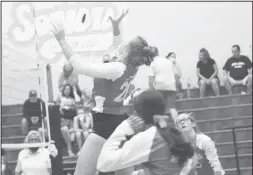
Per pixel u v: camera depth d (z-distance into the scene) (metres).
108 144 3.51
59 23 4.20
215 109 12.63
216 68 13.20
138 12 14.98
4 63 5.91
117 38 5.09
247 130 11.99
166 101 10.50
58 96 11.92
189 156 3.45
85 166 4.39
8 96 5.95
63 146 11.35
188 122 5.92
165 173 3.41
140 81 12.55
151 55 4.42
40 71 6.62
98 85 4.44
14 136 11.70
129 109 11.81
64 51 4.20
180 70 13.32
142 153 3.42
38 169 7.70
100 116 4.43
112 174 5.03
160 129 3.50
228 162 11.40
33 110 10.18
